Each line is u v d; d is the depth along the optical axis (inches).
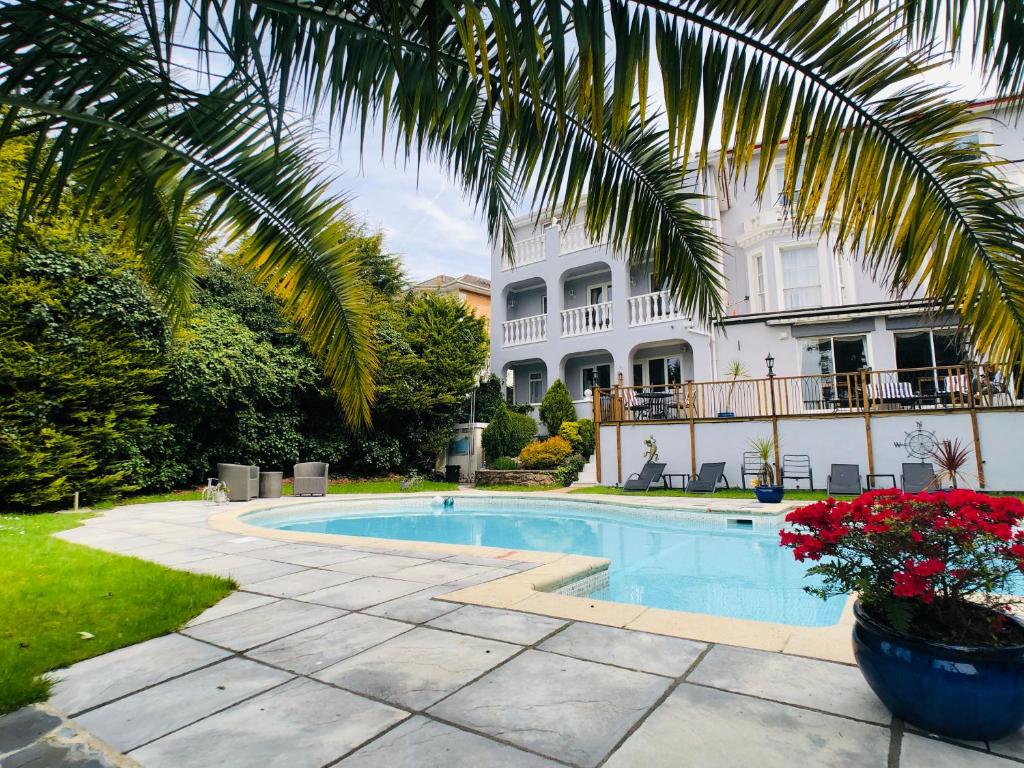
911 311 508.7
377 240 706.8
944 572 77.5
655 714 84.0
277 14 87.7
